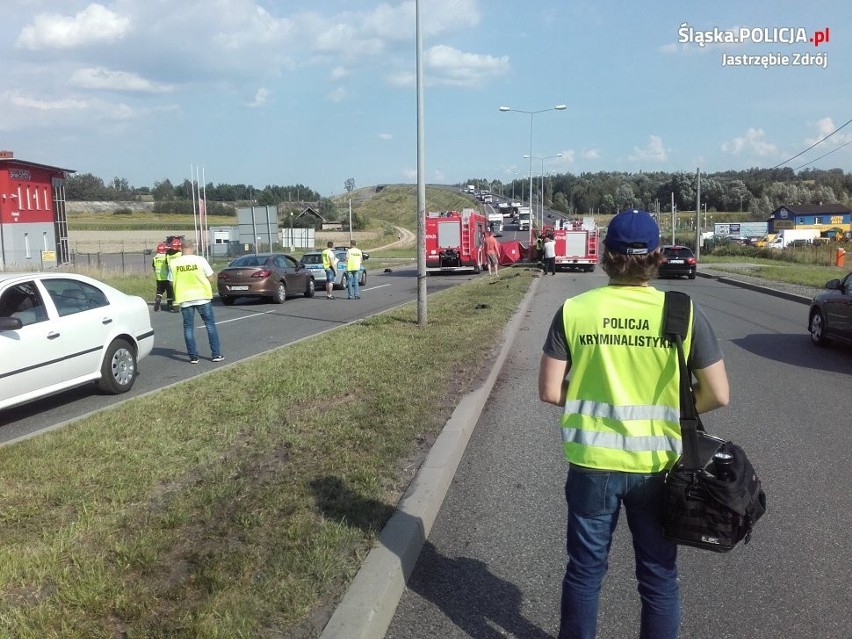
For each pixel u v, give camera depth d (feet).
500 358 33.17
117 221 338.95
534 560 14.01
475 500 17.15
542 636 11.42
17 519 14.56
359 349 34.55
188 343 36.35
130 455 18.45
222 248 159.74
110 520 14.37
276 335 46.29
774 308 61.98
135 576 12.12
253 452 18.70
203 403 24.07
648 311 8.80
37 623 10.67
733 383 30.63
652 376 8.79
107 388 28.73
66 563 12.60
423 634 11.44
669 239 233.35
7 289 25.05
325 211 376.27
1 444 20.59
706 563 13.94
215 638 10.30
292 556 12.72
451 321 45.65
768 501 17.04
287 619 10.88
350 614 10.94
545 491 17.70
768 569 13.65
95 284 29.40
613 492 8.91
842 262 129.18
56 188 152.25
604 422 8.86
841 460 20.10
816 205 339.36
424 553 14.32
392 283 98.32
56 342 25.82
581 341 8.99
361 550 13.07
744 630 11.55
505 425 23.67
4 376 23.57
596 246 116.06
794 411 25.76
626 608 12.26
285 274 71.77
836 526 15.57
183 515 14.35
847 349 39.70
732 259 163.12
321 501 15.30
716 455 8.85
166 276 63.46
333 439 19.76
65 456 18.49
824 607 12.23
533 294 72.23
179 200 435.12
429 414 22.62
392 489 16.25
